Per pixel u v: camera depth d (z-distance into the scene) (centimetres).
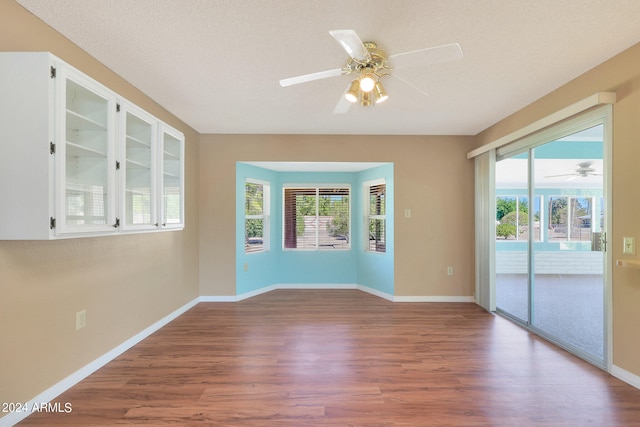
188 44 218
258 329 338
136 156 278
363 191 527
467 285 452
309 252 539
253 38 210
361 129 424
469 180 452
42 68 171
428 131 434
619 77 227
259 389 220
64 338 216
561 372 244
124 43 217
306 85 282
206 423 184
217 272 447
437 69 251
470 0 172
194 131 429
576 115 264
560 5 176
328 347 291
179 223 321
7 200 171
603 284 246
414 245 452
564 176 292
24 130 171
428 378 235
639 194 215
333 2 174
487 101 321
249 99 316
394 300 453
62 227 178
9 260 178
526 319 353
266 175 514
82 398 208
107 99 217
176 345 295
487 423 185
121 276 278
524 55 230
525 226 355
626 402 204
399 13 183
